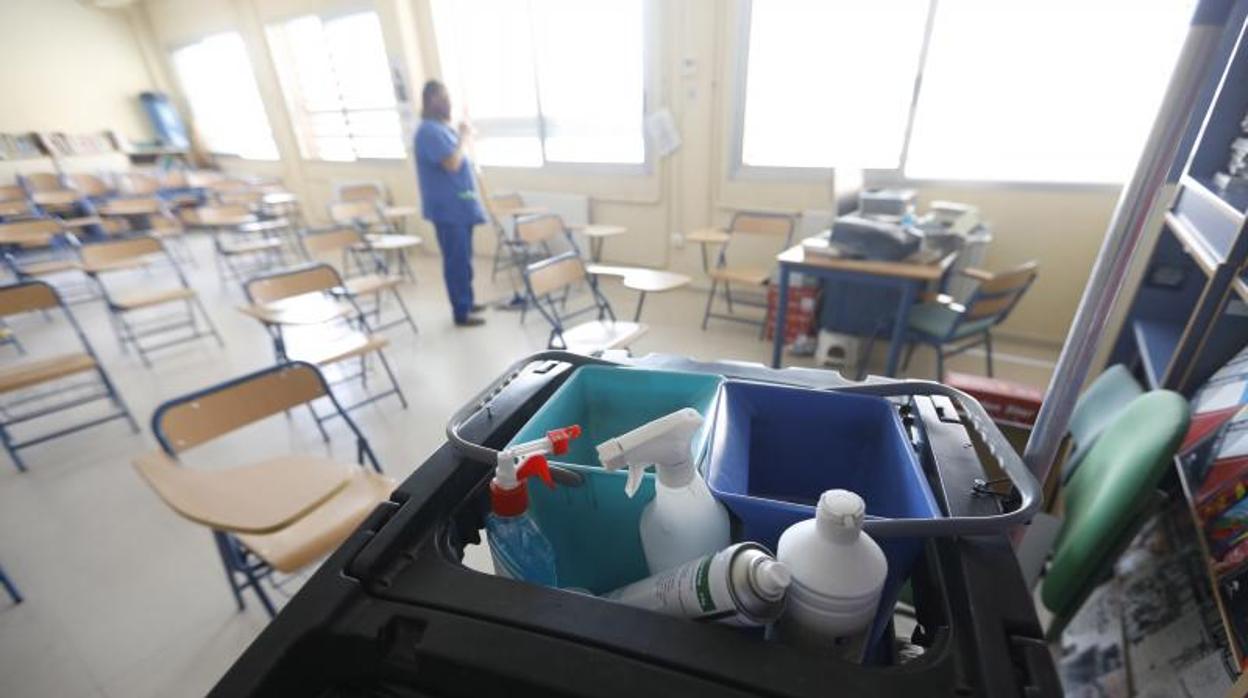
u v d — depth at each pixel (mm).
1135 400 1114
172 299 3178
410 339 3371
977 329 2322
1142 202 464
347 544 441
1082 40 2609
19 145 6207
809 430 639
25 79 6188
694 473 442
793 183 3539
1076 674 1155
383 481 1459
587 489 491
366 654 388
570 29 4016
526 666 345
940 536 417
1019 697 321
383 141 5512
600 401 694
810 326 2928
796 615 378
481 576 417
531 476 480
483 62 4555
